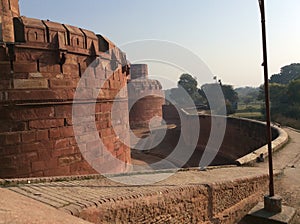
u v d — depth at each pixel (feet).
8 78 28.32
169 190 22.52
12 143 28.55
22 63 29.09
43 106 30.60
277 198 22.11
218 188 25.90
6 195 14.76
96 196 18.84
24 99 29.19
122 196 19.38
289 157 46.01
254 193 29.81
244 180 28.73
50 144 31.14
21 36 29.40
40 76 30.27
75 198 17.87
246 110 187.62
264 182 31.35
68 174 32.68
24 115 29.32
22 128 29.17
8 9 30.17
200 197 24.40
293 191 28.48
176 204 22.33
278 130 69.10
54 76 31.42
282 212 21.98
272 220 21.02
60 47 31.35
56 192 19.22
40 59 30.32
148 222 20.12
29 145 29.58
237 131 93.40
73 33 33.40
